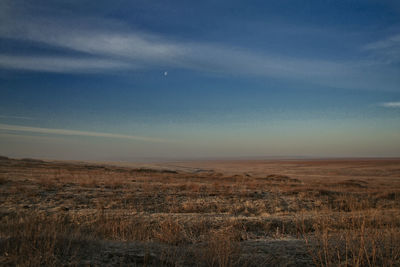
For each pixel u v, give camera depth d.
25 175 24.70
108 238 7.48
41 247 5.00
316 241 6.73
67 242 5.49
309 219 10.16
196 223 9.43
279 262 5.27
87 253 5.11
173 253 5.48
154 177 29.95
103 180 23.38
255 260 5.34
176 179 28.77
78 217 10.14
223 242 5.79
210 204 14.66
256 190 19.84
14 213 10.59
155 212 12.83
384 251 5.59
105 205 13.56
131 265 4.75
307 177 48.88
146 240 7.24
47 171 31.11
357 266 4.79
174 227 8.53
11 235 5.75
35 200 13.77
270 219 10.27
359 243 6.10
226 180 30.95
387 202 17.02
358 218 8.67
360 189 23.39
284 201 16.30
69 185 19.02
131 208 12.99
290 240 7.27
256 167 112.88
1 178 19.27
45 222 7.68
